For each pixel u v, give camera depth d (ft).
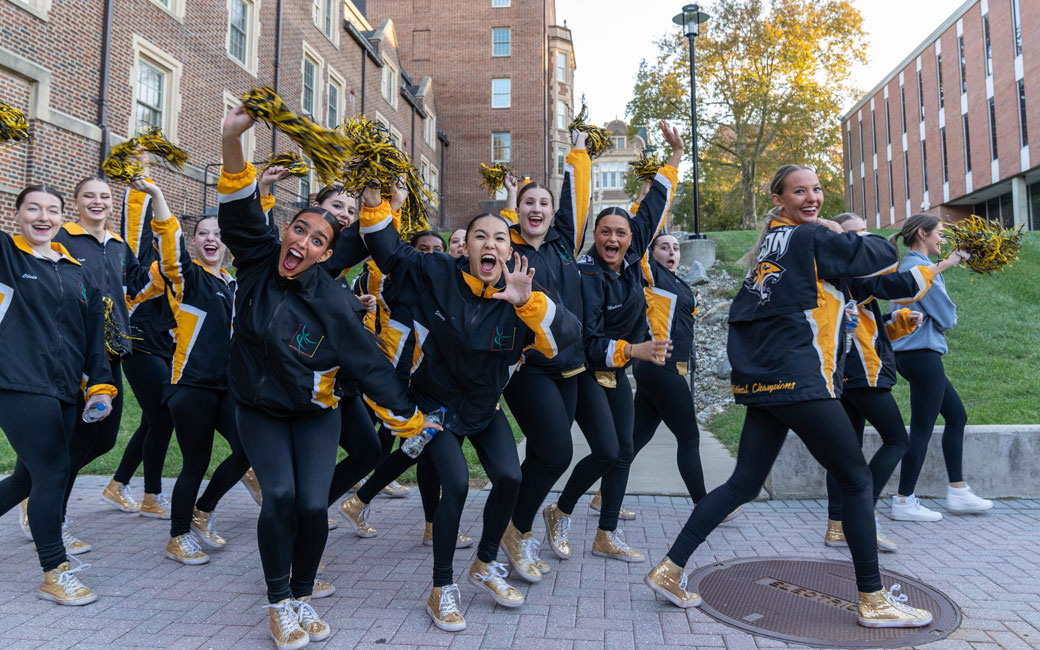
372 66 88.02
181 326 12.71
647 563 12.69
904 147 118.93
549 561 12.82
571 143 13.26
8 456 20.71
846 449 9.68
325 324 9.29
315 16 73.61
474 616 10.24
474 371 10.03
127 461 16.21
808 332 9.70
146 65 48.01
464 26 114.01
